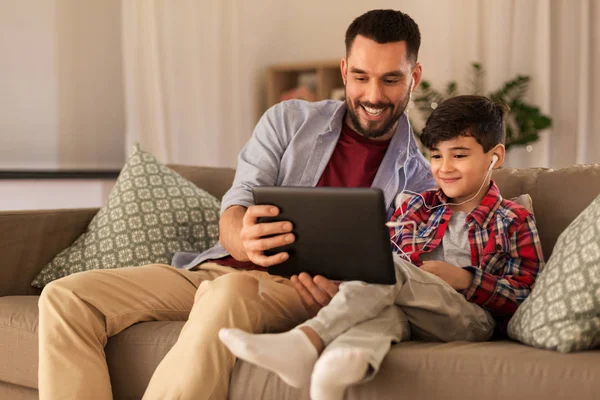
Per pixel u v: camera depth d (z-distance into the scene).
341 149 2.00
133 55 3.97
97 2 4.03
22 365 1.82
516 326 1.47
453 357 1.29
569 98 4.18
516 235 1.69
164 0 4.01
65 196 3.85
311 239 1.42
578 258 1.38
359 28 1.89
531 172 1.96
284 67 4.53
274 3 4.76
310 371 1.29
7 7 3.67
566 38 4.15
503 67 4.23
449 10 4.33
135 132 4.00
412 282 1.48
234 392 1.44
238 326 1.46
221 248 1.97
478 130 1.71
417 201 1.84
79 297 1.64
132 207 2.27
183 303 1.82
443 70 4.34
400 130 1.98
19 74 3.73
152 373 1.63
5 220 2.15
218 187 2.46
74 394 1.58
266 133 2.04
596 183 1.83
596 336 1.32
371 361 1.26
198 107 4.19
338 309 1.36
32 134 3.80
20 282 2.18
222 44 4.36
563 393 1.20
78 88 3.98
